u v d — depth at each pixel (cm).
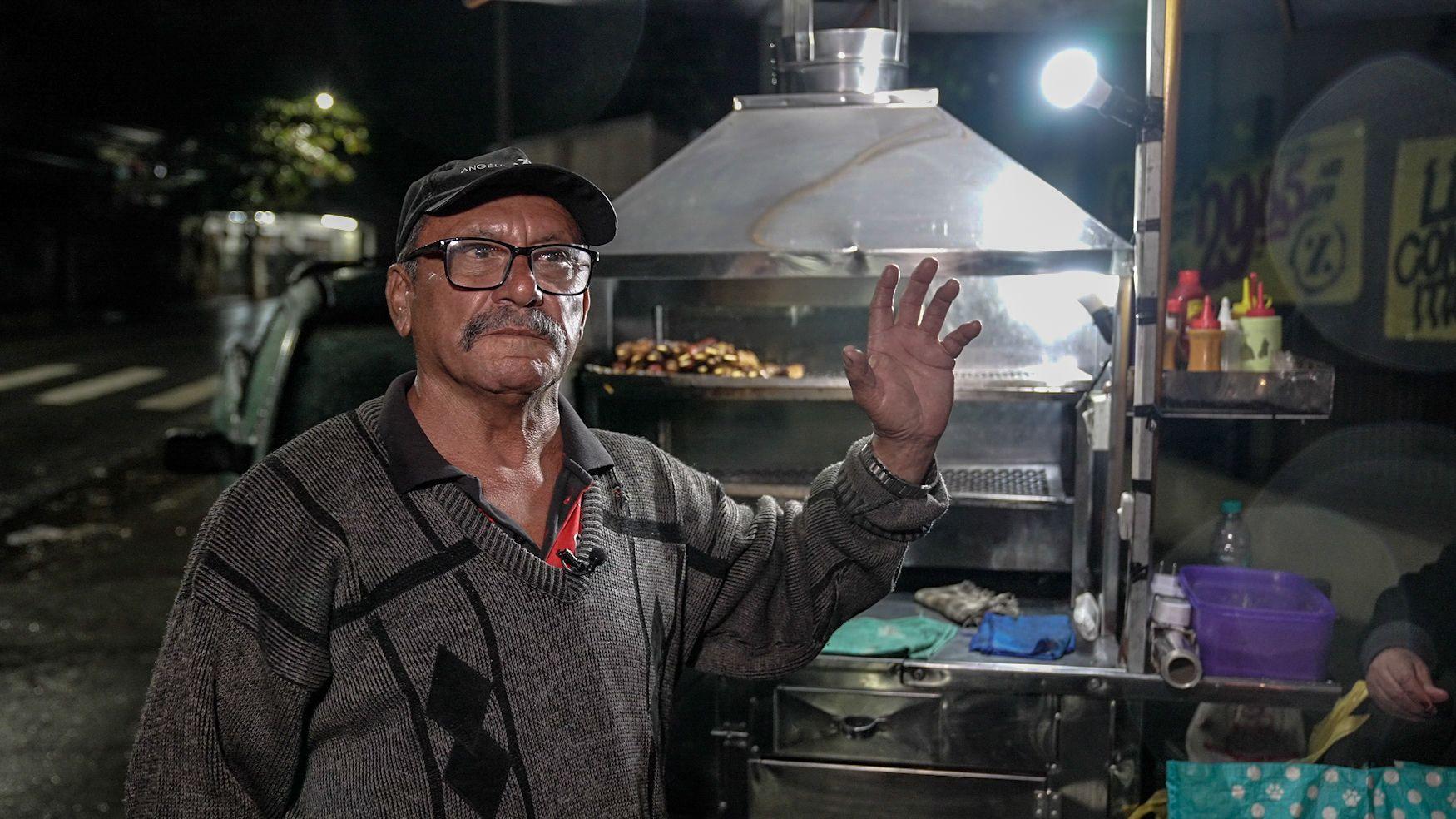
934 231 241
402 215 140
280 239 3166
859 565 152
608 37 698
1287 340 493
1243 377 218
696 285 328
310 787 126
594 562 132
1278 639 221
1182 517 512
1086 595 251
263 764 122
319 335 360
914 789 244
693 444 327
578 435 144
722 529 155
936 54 538
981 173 255
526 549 129
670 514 148
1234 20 369
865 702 244
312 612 121
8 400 1120
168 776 117
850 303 324
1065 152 536
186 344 1669
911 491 146
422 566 123
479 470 134
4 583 542
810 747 249
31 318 1917
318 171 1606
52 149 1894
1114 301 249
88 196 2117
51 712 389
